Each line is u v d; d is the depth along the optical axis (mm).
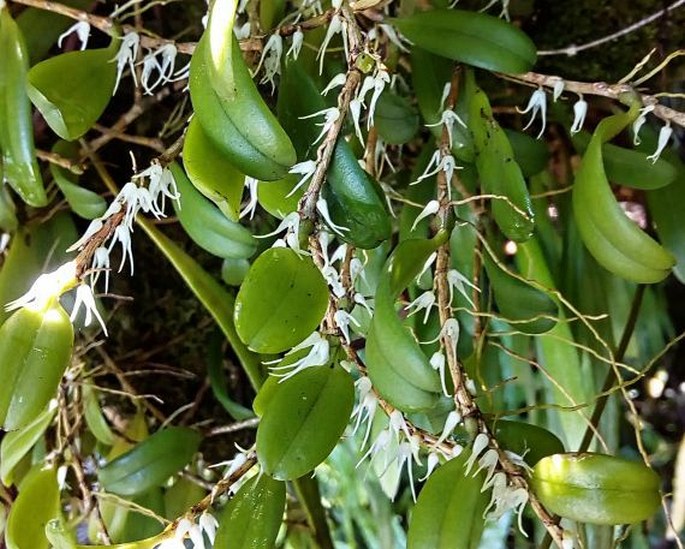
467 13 305
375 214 259
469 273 343
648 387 500
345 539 594
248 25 300
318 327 269
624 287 429
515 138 340
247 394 444
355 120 263
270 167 245
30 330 256
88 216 328
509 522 508
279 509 255
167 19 387
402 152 405
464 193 323
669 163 318
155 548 266
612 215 266
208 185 254
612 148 311
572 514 241
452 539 243
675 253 341
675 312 531
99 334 409
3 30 304
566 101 388
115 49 305
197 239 291
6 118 301
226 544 249
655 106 282
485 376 375
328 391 247
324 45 285
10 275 352
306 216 247
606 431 366
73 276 263
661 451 575
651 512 240
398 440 267
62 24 337
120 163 396
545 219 391
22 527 307
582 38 382
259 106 239
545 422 422
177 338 419
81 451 388
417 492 513
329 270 260
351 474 534
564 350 368
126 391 382
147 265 412
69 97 289
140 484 337
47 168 369
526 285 311
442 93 319
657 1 374
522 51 302
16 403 252
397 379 236
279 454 237
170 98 389
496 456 249
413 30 306
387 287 242
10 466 339
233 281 338
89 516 339
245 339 238
